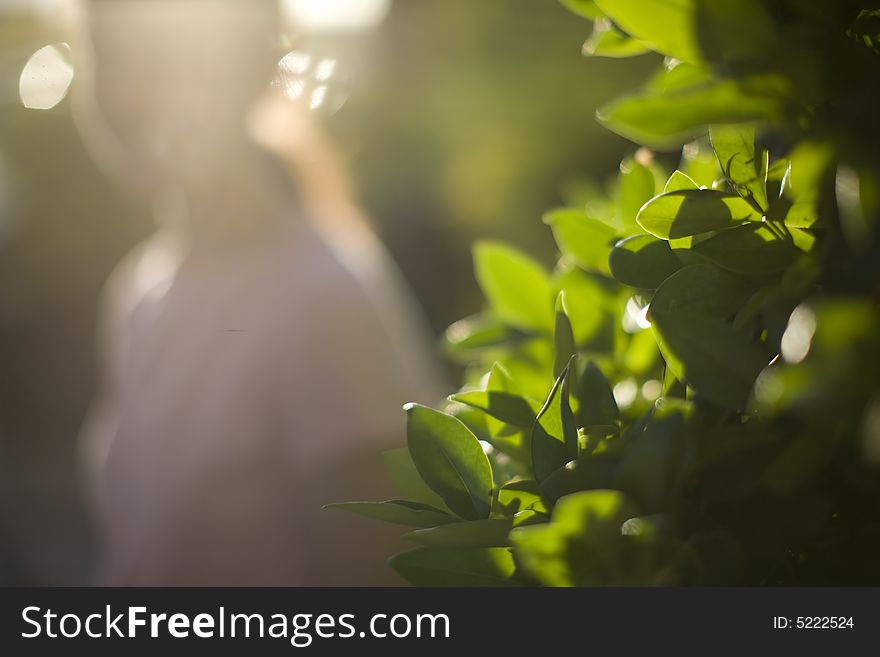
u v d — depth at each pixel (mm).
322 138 2564
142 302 2523
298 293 2207
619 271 778
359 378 2152
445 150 9031
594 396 791
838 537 621
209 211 2342
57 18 2639
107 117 2367
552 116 8648
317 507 2117
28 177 9688
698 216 729
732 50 651
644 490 633
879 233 584
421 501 848
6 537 7520
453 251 9492
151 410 2273
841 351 543
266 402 2154
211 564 2107
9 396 9516
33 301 9820
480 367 1456
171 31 2287
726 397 655
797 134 653
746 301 715
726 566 618
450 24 8625
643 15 666
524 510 718
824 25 646
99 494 2570
